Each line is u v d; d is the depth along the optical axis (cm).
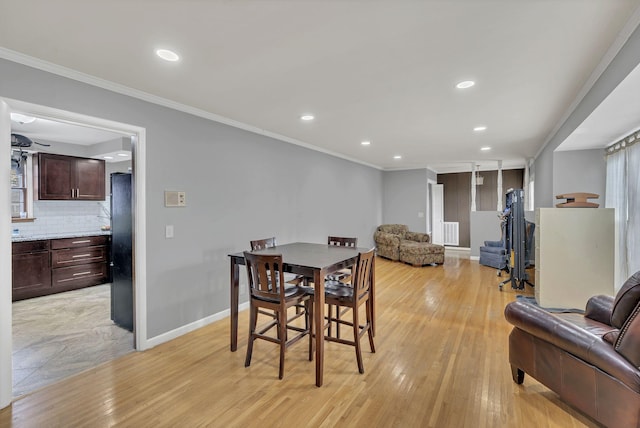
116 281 346
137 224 282
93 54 210
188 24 176
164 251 302
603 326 210
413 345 293
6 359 204
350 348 289
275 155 448
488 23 175
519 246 479
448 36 189
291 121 377
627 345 159
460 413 196
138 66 228
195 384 230
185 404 206
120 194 335
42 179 477
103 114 255
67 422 189
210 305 348
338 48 204
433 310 388
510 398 211
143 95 280
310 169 531
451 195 949
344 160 646
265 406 204
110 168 583
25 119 289
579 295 362
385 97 295
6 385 204
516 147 547
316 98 296
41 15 166
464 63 225
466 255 802
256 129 408
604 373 166
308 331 276
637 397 151
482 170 903
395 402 208
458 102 309
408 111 338
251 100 302
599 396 169
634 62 185
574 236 362
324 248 336
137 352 280
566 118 355
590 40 195
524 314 215
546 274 371
